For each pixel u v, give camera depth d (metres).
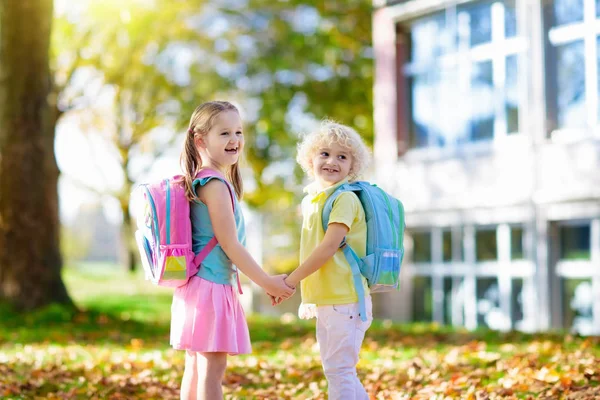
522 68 14.30
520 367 7.06
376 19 16.58
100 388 6.79
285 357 8.65
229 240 4.47
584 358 7.50
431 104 15.81
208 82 23.67
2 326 12.24
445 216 15.49
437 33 15.70
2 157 13.53
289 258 21.42
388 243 4.60
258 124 23.36
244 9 23.45
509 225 14.59
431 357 8.39
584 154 13.39
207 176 4.52
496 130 14.74
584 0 13.50
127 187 30.16
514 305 14.45
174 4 21.92
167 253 4.43
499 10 14.66
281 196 24.48
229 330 4.45
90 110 27.55
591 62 13.38
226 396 6.27
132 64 22.61
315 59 23.39
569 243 13.78
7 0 13.30
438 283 15.78
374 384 6.69
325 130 4.77
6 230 13.48
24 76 13.48
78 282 27.22
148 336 11.48
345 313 4.50
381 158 16.47
